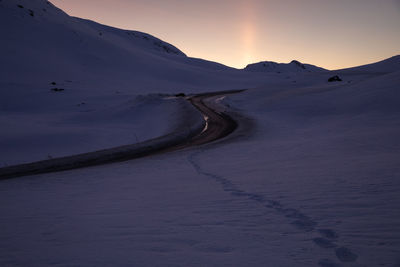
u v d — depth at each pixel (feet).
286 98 146.00
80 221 12.10
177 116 120.67
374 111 75.61
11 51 367.86
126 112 150.10
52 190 22.47
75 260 7.84
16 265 7.81
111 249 8.48
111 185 22.41
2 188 25.79
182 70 468.75
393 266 6.11
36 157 74.64
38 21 468.34
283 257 7.06
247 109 139.44
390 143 33.35
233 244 8.24
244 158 33.40
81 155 48.16
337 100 104.94
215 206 12.99
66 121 138.82
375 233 8.15
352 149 31.53
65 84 294.46
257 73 563.07
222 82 435.12
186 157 41.16
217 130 86.22
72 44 451.12
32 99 215.92
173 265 7.07
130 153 53.06
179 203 14.21
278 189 15.42
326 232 8.63
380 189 13.26
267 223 10.03
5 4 464.65
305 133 61.36
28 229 11.43
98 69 404.57
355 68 403.13
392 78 107.34
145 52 584.81
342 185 14.80
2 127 111.55
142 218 11.86
